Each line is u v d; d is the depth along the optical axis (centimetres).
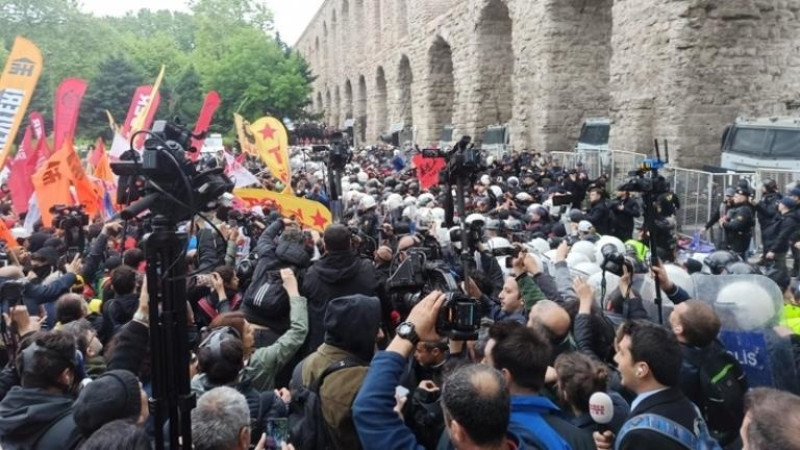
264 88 4672
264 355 466
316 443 356
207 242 758
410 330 327
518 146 2577
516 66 2619
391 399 313
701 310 396
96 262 791
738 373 394
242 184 1205
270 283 554
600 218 1139
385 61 4531
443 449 322
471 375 277
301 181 1612
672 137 1666
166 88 4822
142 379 444
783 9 1658
